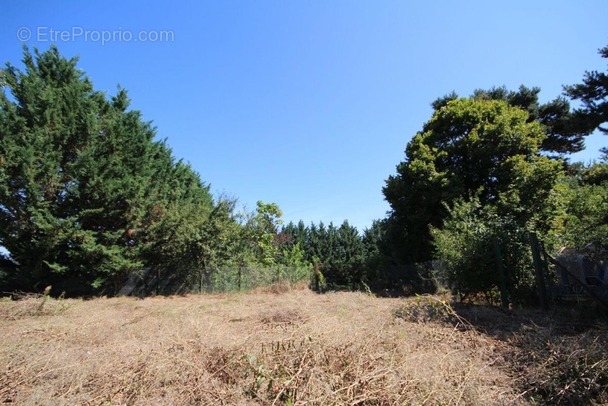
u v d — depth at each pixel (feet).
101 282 51.98
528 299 25.67
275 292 53.67
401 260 64.95
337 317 17.30
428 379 9.32
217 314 26.71
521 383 11.00
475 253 27.61
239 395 9.23
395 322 19.27
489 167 58.29
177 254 58.95
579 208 41.19
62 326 21.04
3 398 10.23
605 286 23.52
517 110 61.36
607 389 10.43
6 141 46.16
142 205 55.98
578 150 80.59
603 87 41.09
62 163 52.24
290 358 10.36
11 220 47.75
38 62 56.59
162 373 10.69
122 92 66.28
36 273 48.88
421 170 58.18
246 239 65.46
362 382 8.96
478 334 16.90
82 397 9.81
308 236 138.41
